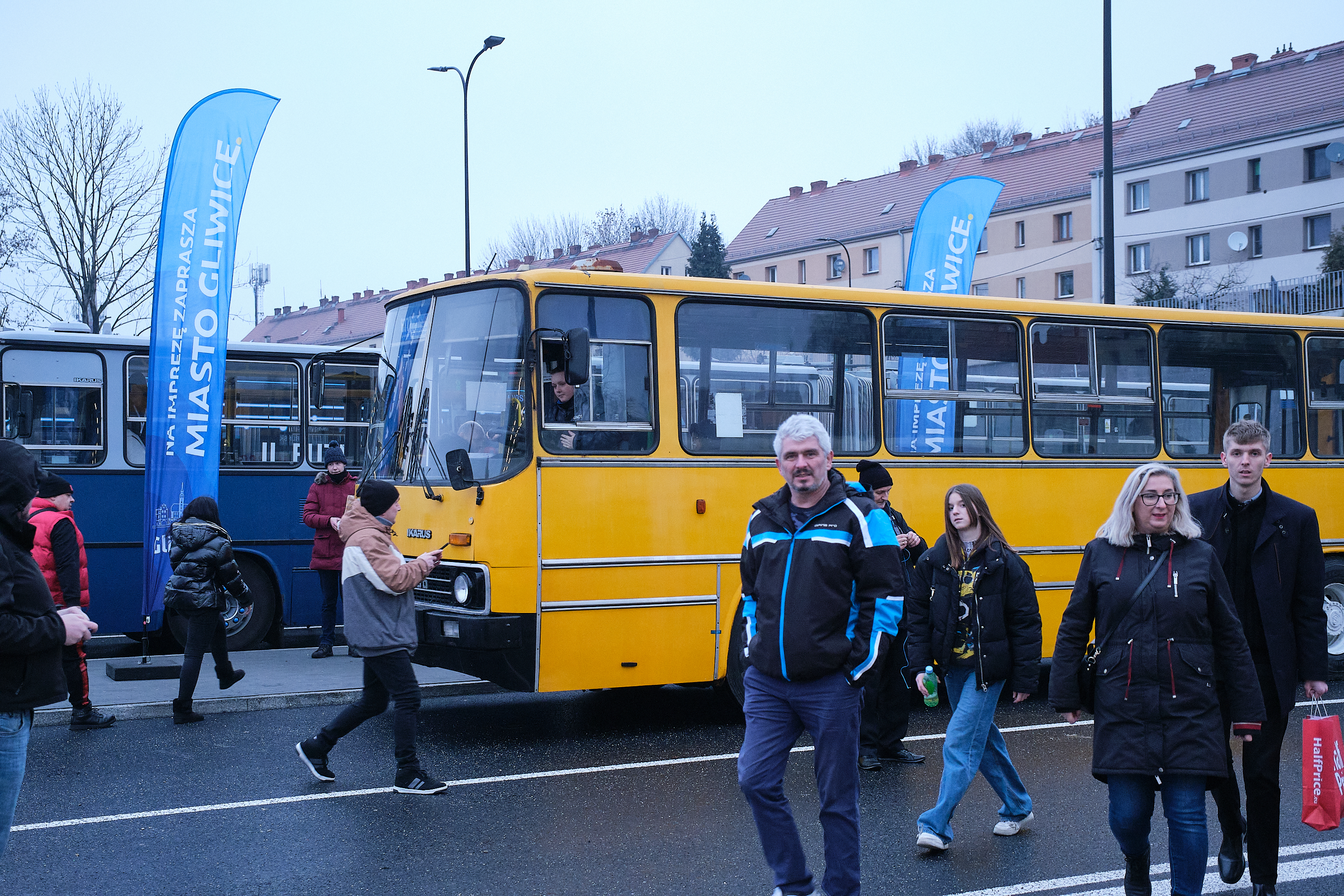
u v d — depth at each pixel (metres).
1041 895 5.71
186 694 9.50
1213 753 4.68
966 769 6.33
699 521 9.42
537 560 8.81
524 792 7.55
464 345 9.42
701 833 6.69
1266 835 5.36
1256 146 49.91
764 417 9.80
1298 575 5.40
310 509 12.41
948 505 6.56
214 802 7.25
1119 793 4.80
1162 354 11.70
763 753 5.10
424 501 9.42
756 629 5.16
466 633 8.70
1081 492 11.12
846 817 5.02
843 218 67.50
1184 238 52.09
